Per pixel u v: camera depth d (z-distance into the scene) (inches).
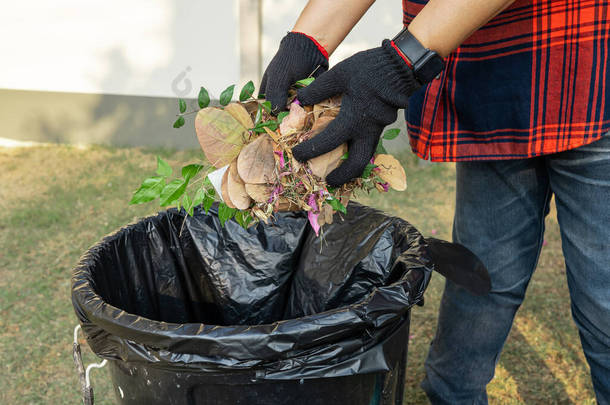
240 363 35.8
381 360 39.3
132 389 41.1
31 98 171.8
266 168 37.8
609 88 40.7
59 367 75.6
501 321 56.1
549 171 47.5
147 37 161.5
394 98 35.9
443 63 37.4
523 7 42.2
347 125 36.0
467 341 57.3
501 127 46.3
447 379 59.9
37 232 113.8
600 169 42.6
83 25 163.0
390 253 49.8
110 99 169.3
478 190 52.8
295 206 40.6
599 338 46.8
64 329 83.4
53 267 100.4
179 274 56.1
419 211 120.8
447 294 57.9
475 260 50.4
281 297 58.1
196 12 156.7
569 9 40.5
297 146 36.6
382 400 44.3
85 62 166.9
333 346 37.3
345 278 52.7
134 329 36.4
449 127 49.3
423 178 141.3
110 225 115.9
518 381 71.4
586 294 46.3
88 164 154.5
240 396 38.1
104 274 47.2
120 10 159.9
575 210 45.4
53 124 173.8
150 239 53.4
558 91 42.4
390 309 38.3
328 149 36.4
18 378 73.3
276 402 38.6
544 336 80.0
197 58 160.7
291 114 37.9
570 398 68.0
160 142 170.2
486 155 47.9
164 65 163.3
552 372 72.8
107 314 37.9
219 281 57.3
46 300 90.7
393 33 151.3
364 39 152.7
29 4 162.2
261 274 57.3
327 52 44.1
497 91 45.2
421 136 50.9
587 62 40.6
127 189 135.0
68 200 128.6
